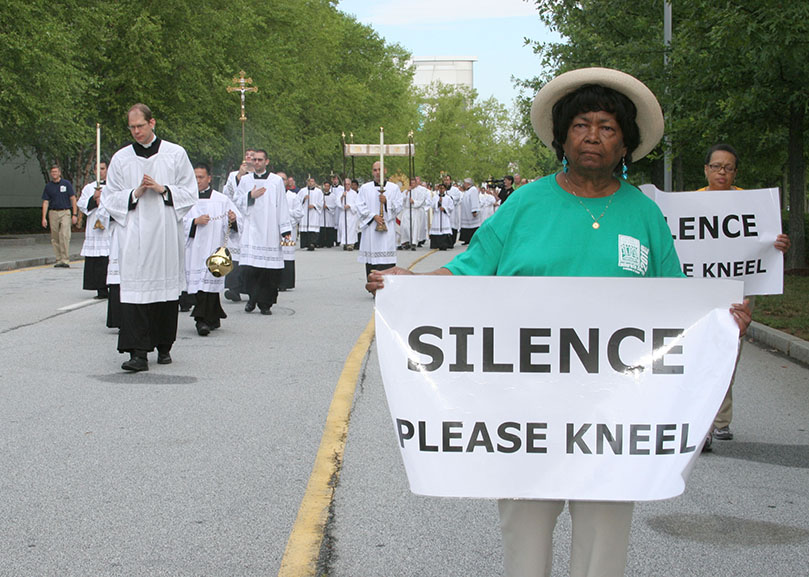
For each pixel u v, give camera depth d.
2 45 23.52
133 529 4.69
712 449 6.40
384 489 5.34
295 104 42.97
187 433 6.51
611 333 2.95
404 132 62.53
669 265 3.08
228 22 33.72
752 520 4.98
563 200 3.04
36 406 7.27
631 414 2.95
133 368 8.67
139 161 8.80
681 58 15.03
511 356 2.95
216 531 4.67
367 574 4.18
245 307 13.48
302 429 6.64
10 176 39.22
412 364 2.98
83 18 27.47
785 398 8.04
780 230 6.51
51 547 4.45
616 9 20.38
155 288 8.74
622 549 3.00
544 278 2.94
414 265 22.31
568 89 3.07
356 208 16.48
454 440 2.97
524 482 2.96
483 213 37.03
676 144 16.83
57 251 20.52
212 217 11.13
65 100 25.56
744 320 2.95
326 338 10.77
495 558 4.37
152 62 30.44
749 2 12.58
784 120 17.02
